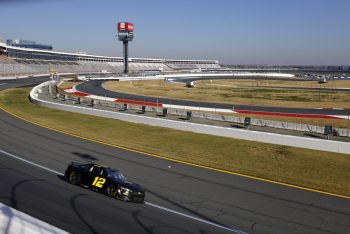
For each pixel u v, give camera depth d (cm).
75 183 1839
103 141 3130
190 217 1552
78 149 2783
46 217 1329
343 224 1577
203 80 15938
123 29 17338
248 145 3166
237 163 2600
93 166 1819
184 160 2616
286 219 1602
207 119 4512
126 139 3272
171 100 7312
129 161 2506
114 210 1509
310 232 1470
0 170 2016
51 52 19788
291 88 11488
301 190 2055
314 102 7338
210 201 1788
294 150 3025
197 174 2273
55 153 2605
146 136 3450
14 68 14550
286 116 5225
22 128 3534
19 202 1480
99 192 1733
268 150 2998
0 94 6900
